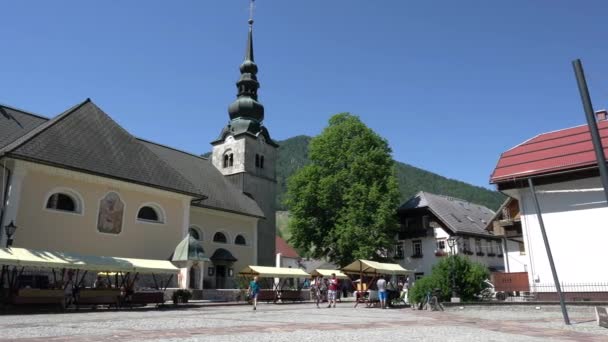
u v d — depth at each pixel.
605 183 8.17
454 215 51.03
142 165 33.03
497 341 10.16
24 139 26.77
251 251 43.88
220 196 43.28
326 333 11.47
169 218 33.44
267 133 53.81
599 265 20.14
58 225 27.02
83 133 30.84
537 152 22.88
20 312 19.09
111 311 20.67
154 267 24.88
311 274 38.59
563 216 21.34
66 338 10.05
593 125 8.49
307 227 44.25
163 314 18.61
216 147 52.69
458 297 23.22
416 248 49.72
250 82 54.41
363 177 43.34
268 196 51.81
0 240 24.34
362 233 39.97
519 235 31.39
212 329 12.30
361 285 29.77
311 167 45.72
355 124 45.44
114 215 29.95
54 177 27.28
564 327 13.73
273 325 13.63
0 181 25.97
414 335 11.21
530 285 21.70
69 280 22.81
